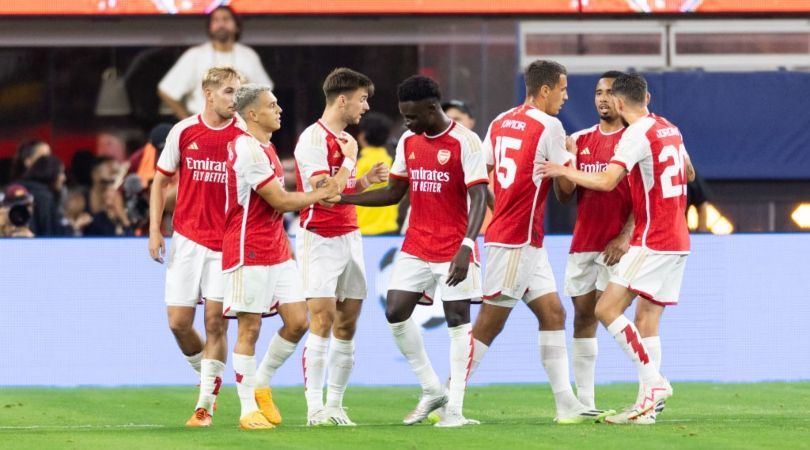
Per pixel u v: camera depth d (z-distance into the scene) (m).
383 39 44.47
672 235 26.70
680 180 26.77
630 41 43.72
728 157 43.88
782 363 38.44
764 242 38.38
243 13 43.22
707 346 38.12
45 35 45.41
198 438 24.45
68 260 37.03
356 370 37.34
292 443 23.70
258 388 28.27
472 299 26.48
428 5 42.53
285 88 45.00
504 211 27.34
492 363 37.50
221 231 28.98
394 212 40.56
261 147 25.77
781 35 43.97
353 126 42.31
